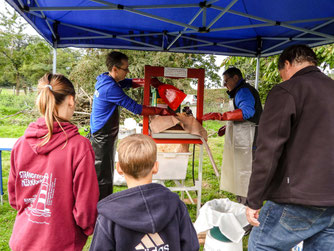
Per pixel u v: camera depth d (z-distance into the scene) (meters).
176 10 3.02
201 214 1.93
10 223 2.77
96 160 2.62
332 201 1.20
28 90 18.38
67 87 1.24
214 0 2.34
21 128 9.66
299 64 1.41
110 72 2.57
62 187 1.17
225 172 3.10
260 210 1.49
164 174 2.57
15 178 1.23
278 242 1.36
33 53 17.80
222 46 4.01
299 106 1.27
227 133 3.07
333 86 1.31
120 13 3.04
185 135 2.46
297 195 1.25
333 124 1.25
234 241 1.83
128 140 1.11
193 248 1.07
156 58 10.89
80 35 3.54
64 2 2.74
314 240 1.36
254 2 2.82
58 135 1.18
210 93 12.39
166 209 0.98
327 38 3.07
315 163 1.24
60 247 1.17
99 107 2.54
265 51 4.03
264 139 1.32
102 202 1.00
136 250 0.97
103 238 0.97
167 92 2.50
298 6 2.76
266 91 8.14
